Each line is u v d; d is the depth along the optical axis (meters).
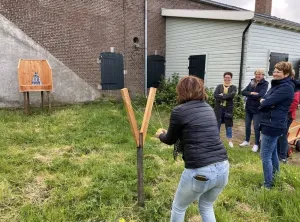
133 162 4.32
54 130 5.99
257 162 4.55
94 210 2.96
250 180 3.76
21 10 8.43
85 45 9.96
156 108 9.66
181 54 11.58
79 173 3.88
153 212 2.94
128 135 5.88
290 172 3.83
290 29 10.77
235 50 9.40
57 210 2.90
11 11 8.27
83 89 10.11
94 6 9.99
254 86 5.38
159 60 12.11
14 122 6.58
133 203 3.12
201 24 10.47
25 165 4.07
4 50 8.30
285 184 3.51
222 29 9.73
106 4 10.30
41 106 8.73
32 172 3.84
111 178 3.65
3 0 8.10
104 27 10.36
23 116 7.33
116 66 10.87
